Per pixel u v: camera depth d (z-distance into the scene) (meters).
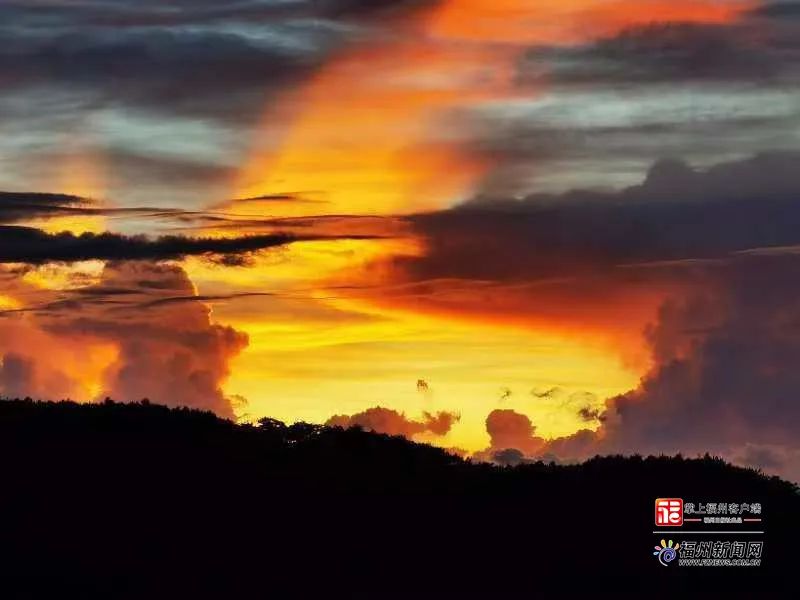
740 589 55.06
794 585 55.72
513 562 57.03
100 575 52.91
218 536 58.66
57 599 50.47
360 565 56.28
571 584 54.94
